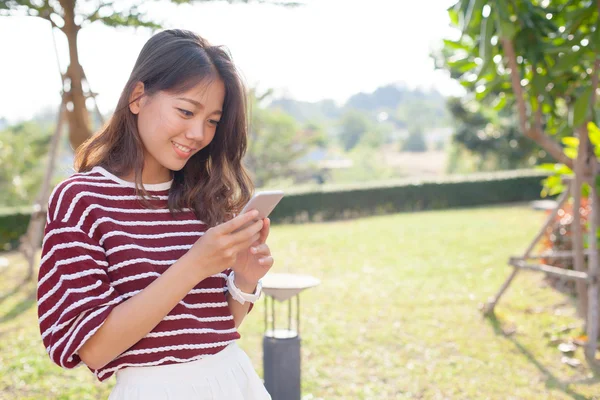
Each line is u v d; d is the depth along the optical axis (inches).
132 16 216.4
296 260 361.7
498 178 703.1
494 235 431.8
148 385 51.2
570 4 179.5
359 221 575.2
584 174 185.8
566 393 158.4
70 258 47.4
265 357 124.9
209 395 53.3
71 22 224.7
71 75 244.7
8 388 165.0
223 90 53.4
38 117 1243.8
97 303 46.0
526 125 179.0
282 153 1251.8
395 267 332.2
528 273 299.3
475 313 234.7
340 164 2069.4
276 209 601.6
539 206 588.1
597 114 229.5
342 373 175.8
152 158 54.9
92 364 47.4
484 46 160.6
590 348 179.6
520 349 192.9
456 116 925.8
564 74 186.5
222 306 56.7
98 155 53.7
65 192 49.4
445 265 331.3
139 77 52.0
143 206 53.1
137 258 50.1
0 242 456.4
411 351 194.4
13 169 1056.8
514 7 169.3
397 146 3425.2
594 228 184.4
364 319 231.6
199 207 56.9
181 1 205.2
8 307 259.1
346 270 329.7
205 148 59.4
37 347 201.9
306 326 222.8
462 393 160.7
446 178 714.8
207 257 45.7
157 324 51.1
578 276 187.6
